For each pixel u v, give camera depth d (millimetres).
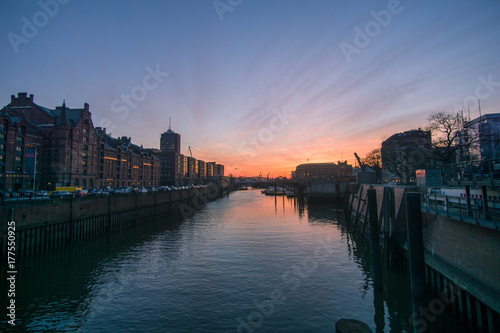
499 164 16109
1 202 27547
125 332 16125
